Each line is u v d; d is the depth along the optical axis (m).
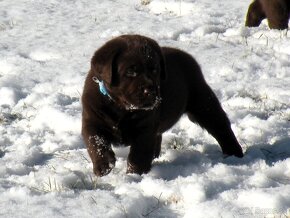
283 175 7.01
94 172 7.02
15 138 8.57
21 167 7.39
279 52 12.21
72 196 6.44
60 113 9.16
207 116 8.23
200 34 13.48
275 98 9.99
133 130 7.11
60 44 12.85
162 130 7.82
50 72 11.27
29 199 6.32
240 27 13.75
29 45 12.80
